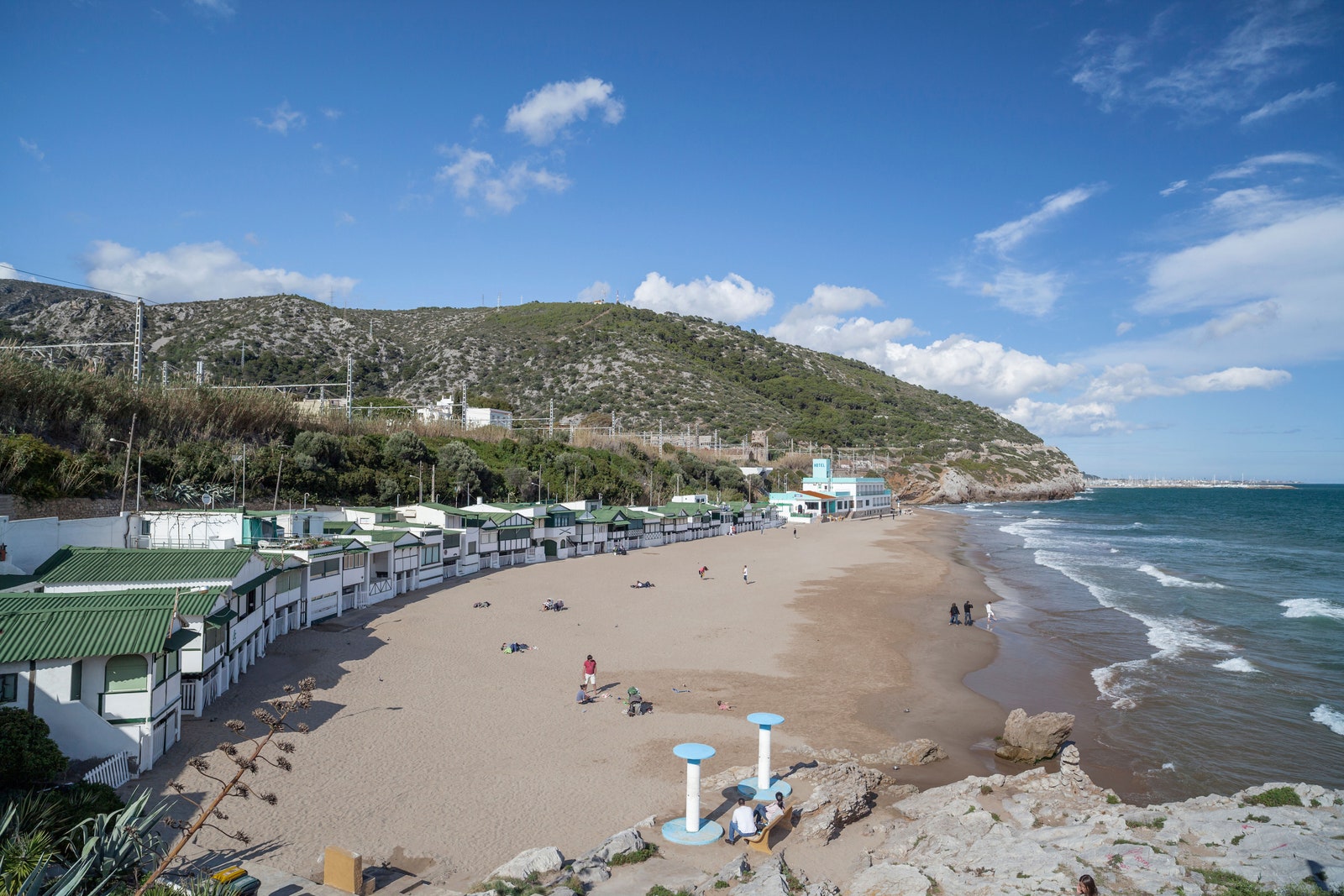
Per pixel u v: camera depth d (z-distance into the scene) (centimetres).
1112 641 4503
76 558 3131
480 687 3319
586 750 2669
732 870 1731
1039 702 3372
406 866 1859
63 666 2119
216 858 1795
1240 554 9019
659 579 6581
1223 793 2447
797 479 17650
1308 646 4372
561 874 1755
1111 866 1712
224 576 3025
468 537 6412
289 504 6362
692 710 3139
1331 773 2608
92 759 2142
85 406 5381
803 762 2625
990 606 4991
